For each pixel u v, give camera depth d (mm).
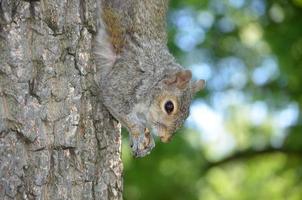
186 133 19891
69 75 8375
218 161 21891
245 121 23328
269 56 20906
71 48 8445
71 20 8477
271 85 21281
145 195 19406
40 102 8039
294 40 19562
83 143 8438
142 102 9891
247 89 21422
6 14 7930
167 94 10055
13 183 7746
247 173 23359
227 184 23703
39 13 8156
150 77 9945
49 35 8227
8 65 7895
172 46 19672
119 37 9766
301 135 20672
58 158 8125
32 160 7906
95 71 8805
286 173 20953
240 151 22172
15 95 7887
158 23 10469
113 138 8969
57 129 8148
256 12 20797
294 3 19906
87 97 8578
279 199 22031
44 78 8109
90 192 8391
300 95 20547
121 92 9609
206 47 20703
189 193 20125
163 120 10070
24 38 8016
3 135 7789
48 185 8016
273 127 22609
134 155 9789
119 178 8922
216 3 21000
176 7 20219
